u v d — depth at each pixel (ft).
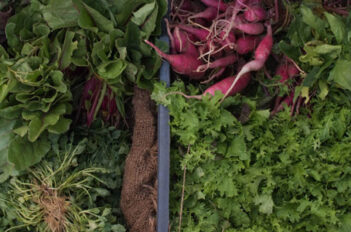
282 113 4.05
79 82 4.43
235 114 4.11
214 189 3.98
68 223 4.00
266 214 4.05
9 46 4.21
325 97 4.05
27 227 4.05
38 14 4.08
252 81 4.35
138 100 4.11
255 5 4.09
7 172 3.97
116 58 4.00
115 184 4.21
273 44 4.29
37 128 3.89
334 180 3.96
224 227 4.02
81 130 4.31
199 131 3.98
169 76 4.01
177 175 4.08
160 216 3.85
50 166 4.06
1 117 3.99
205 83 4.30
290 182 3.97
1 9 4.25
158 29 4.07
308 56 3.91
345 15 4.28
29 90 3.94
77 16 3.98
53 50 4.04
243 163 4.00
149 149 4.06
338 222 3.98
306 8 3.90
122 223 4.23
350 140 3.97
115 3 3.99
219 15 4.21
